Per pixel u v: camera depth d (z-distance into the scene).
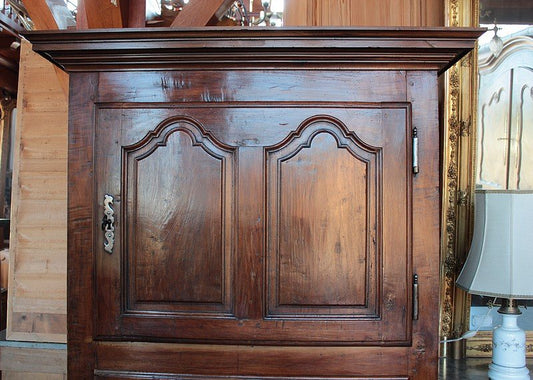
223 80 1.02
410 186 1.00
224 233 1.02
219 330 1.01
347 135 1.00
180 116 1.02
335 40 0.96
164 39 0.97
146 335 1.02
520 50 1.49
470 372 1.36
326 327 1.00
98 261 1.02
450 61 1.01
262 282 1.00
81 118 1.03
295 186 1.01
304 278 1.00
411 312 0.99
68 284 1.02
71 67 1.03
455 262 1.47
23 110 1.62
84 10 1.45
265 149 1.01
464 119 1.47
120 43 0.98
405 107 1.00
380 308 1.00
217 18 1.81
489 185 1.49
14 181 1.62
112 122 1.02
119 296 1.02
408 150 1.00
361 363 1.00
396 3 1.60
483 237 1.26
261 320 1.00
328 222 1.01
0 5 3.40
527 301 1.48
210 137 1.02
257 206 1.01
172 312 1.02
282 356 1.00
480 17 1.49
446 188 1.47
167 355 1.02
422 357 0.99
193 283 1.02
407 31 0.95
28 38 0.98
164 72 1.02
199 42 0.97
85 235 1.02
